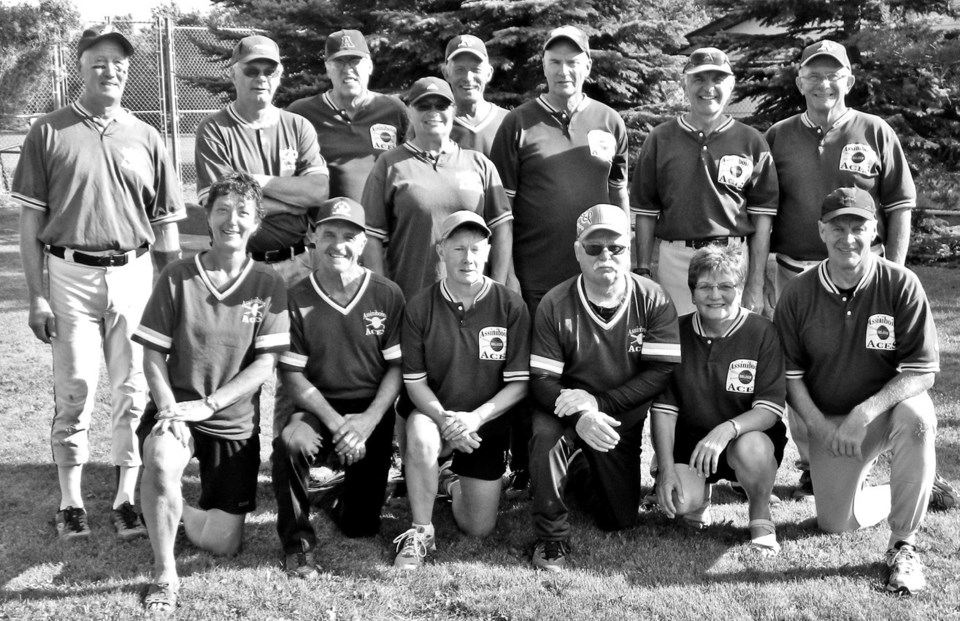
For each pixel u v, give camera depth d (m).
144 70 19.22
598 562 3.95
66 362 4.24
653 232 5.16
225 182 3.85
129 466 4.34
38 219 4.23
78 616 3.48
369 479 4.13
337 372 4.16
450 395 4.18
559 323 4.12
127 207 4.30
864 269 4.00
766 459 3.97
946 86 11.52
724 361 4.13
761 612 3.45
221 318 3.88
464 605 3.54
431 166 4.64
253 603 3.59
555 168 4.90
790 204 4.92
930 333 3.93
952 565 3.79
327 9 13.62
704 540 4.15
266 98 4.76
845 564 3.86
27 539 4.17
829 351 4.07
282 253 4.90
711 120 4.84
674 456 4.34
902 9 11.74
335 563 3.96
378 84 13.56
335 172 5.24
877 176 4.82
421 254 4.62
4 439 5.53
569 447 4.07
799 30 12.37
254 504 4.04
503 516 4.52
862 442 3.92
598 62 12.79
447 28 12.77
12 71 16.45
